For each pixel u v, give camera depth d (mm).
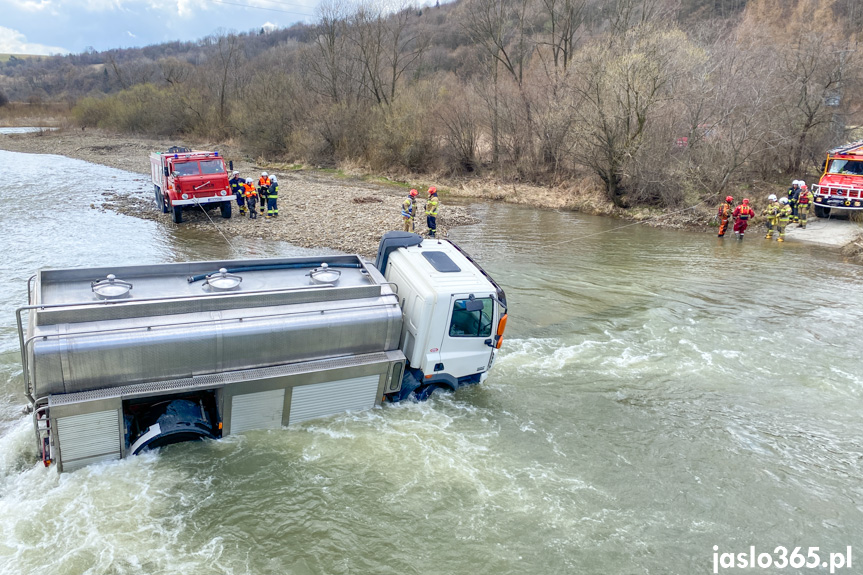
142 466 6590
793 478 7324
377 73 42281
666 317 12906
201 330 6543
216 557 5539
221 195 21188
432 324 7801
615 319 12766
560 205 28141
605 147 26469
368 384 7777
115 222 21094
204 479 6543
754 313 13359
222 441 7137
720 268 17297
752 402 9266
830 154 23781
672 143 26047
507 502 6555
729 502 6797
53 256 16219
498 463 7281
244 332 6758
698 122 25766
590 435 8070
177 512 6059
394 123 36781
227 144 51938
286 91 45031
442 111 35500
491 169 35094
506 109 33875
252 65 59125
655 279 15992
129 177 33656
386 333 7695
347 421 7754
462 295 7867
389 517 6219
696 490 6992
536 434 8008
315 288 7301
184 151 22484
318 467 6906
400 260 8375
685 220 24312
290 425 7539
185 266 7699
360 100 42531
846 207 23062
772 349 11320
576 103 29344
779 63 27344
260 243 18406
